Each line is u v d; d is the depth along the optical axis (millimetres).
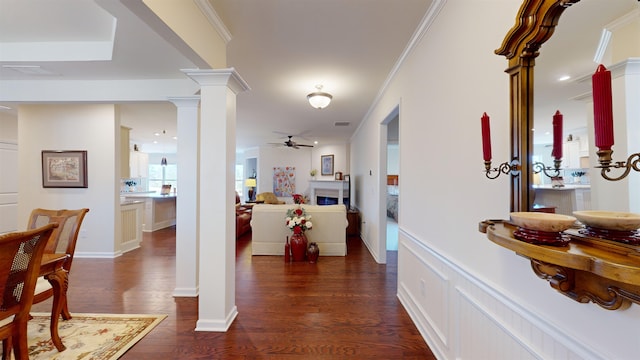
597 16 792
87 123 4219
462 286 1540
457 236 1597
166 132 6941
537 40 955
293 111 4668
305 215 4254
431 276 1957
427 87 2053
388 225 7199
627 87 724
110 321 2295
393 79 3012
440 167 1823
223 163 2172
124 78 2973
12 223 4996
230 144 2260
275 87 3453
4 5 2004
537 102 986
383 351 1903
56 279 1899
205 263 2168
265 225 4398
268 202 8180
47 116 4207
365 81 3254
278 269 3646
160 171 11477
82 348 1932
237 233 5562
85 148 4223
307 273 3484
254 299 2709
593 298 778
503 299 1191
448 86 1712
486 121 1102
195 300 2707
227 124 2191
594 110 687
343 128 6156
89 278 3305
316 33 2215
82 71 2797
